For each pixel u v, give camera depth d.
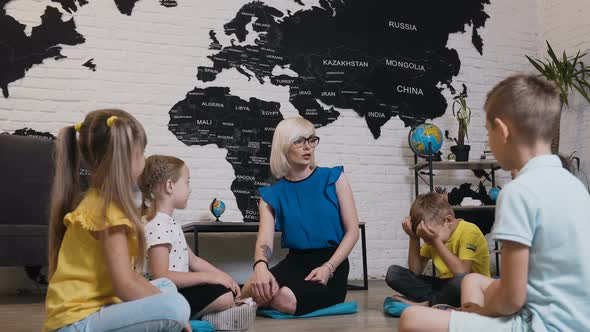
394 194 4.79
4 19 4.04
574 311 1.18
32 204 3.72
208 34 4.45
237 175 4.44
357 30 4.81
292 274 2.75
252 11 4.56
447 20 5.05
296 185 2.89
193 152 4.36
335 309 2.71
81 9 4.19
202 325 2.24
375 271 4.69
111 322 1.46
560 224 1.19
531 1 5.29
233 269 4.41
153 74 4.32
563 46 5.01
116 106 4.22
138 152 1.56
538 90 1.26
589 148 4.69
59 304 1.49
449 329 1.34
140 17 4.32
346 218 2.82
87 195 1.54
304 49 4.66
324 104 4.68
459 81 5.03
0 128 3.98
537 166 1.24
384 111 4.81
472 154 4.98
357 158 4.72
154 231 2.32
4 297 3.68
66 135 1.60
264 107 4.54
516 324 1.26
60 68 4.12
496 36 5.16
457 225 2.70
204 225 3.81
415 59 4.94
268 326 2.38
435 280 2.72
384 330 2.25
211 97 4.43
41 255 3.40
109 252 1.47
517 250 1.20
